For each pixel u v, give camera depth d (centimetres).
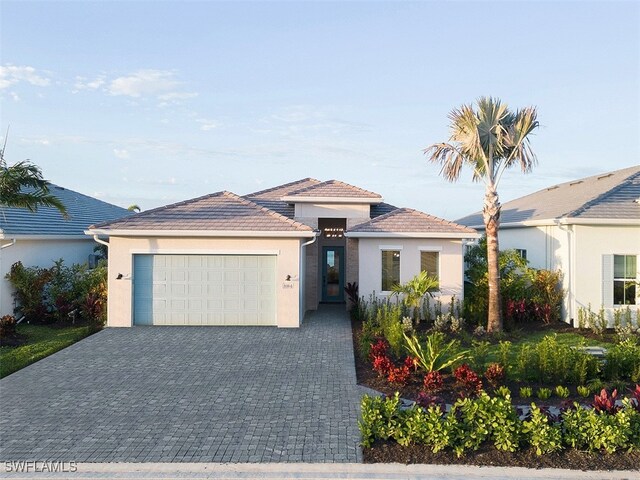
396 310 1596
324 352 1319
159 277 1648
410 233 1781
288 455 725
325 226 2214
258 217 1697
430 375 1007
